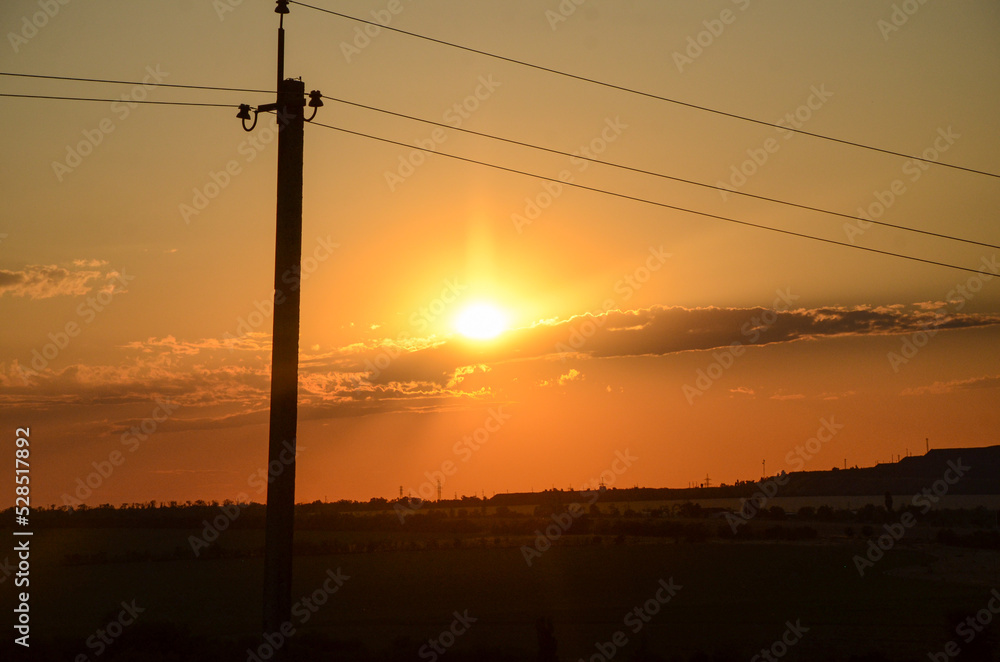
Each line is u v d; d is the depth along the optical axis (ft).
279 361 58.65
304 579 261.24
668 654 134.82
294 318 59.36
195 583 245.04
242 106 62.85
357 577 263.90
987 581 240.32
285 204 60.29
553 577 262.47
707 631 162.09
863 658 120.26
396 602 211.00
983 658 128.98
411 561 308.81
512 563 301.43
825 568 278.05
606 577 261.65
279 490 57.93
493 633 160.86
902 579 246.47
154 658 109.50
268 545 57.52
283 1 63.26
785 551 335.47
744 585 238.89
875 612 185.37
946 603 198.39
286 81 61.82
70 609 195.11
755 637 154.20
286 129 61.16
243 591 227.61
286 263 59.62
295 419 58.65
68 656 111.34
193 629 165.37
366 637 156.04
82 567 288.71
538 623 110.32
